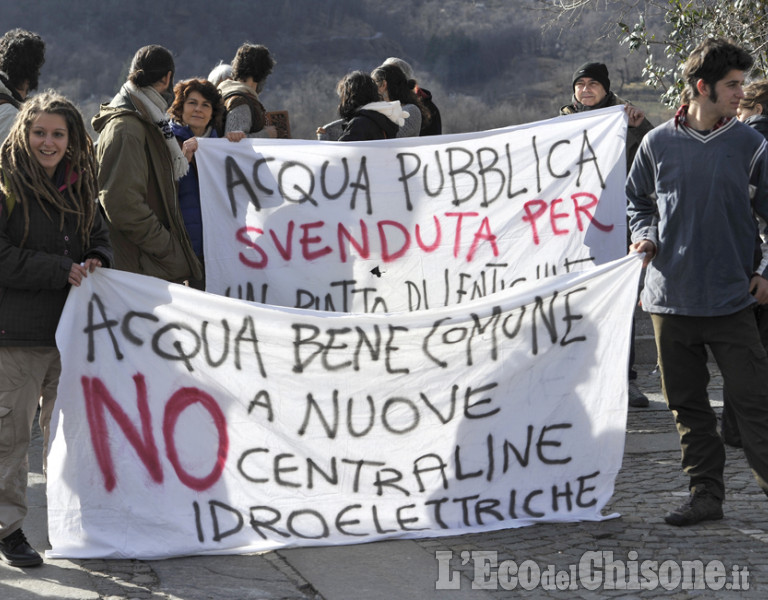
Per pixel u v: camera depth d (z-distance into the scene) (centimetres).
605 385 431
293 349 405
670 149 414
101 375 392
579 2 1009
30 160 366
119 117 471
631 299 429
